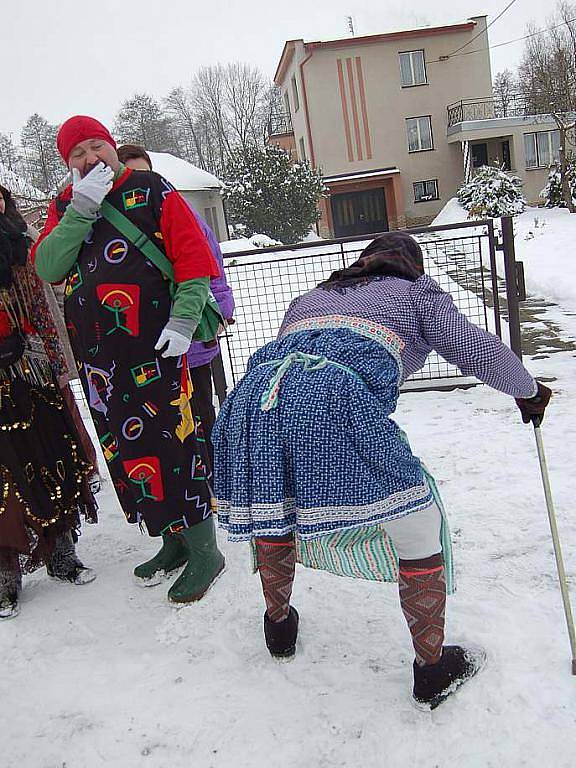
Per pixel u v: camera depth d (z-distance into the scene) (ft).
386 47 91.66
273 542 7.44
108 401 8.99
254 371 7.06
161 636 8.78
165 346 8.80
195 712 7.36
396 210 94.48
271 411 6.60
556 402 15.44
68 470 10.01
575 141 82.74
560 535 9.81
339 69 91.91
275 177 80.38
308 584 9.40
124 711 7.50
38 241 9.18
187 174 73.00
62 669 8.35
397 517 6.36
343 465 6.34
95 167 8.54
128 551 11.24
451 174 95.14
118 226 8.69
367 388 6.57
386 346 6.84
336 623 8.54
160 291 8.80
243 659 8.14
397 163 94.27
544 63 77.71
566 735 6.40
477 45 92.17
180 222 8.80
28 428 9.47
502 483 11.63
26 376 9.50
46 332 9.73
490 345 6.76
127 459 9.10
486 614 8.21
